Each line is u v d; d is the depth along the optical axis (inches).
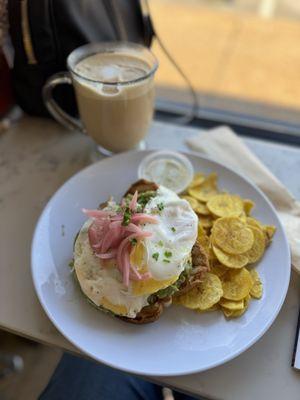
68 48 14.1
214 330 10.1
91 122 13.8
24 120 16.5
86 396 12.9
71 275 11.1
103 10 14.7
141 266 10.0
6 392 16.6
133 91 12.8
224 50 21.5
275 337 10.5
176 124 17.4
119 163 13.8
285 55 21.2
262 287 10.8
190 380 9.8
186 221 10.8
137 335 10.0
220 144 15.0
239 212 12.2
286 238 11.6
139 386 13.5
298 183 14.3
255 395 9.6
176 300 10.6
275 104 19.0
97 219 10.6
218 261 11.3
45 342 10.6
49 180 14.4
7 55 16.2
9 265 12.1
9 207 13.6
